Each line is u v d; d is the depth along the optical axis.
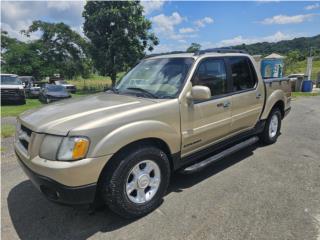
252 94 4.69
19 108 15.02
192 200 3.46
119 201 2.86
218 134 4.07
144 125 2.96
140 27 31.03
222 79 4.11
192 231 2.83
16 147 3.21
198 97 3.31
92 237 2.80
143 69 4.15
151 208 3.18
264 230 2.81
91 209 3.07
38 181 2.70
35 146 2.73
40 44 40.91
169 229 2.88
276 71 16.64
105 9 29.77
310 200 3.39
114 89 4.13
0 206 3.44
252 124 4.93
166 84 3.63
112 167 2.81
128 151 2.93
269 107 5.29
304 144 5.81
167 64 3.91
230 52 4.46
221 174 4.27
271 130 5.74
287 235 2.72
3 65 41.22
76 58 42.00
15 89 17.03
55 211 3.30
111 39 29.98
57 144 2.57
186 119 3.47
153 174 3.21
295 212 3.12
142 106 3.09
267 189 3.71
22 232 2.91
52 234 2.87
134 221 3.05
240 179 4.06
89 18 30.53
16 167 4.76
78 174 2.54
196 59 3.74
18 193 3.78
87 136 2.58
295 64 41.50
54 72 40.84
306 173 4.24
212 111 3.84
